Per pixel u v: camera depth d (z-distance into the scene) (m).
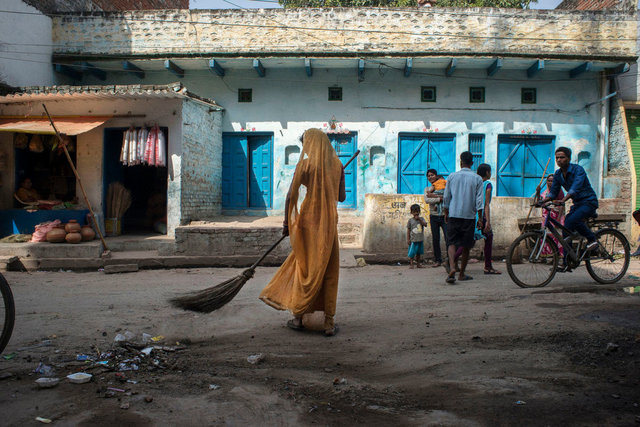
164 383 2.97
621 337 3.73
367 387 2.93
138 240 9.66
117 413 2.50
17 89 10.33
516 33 12.19
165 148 10.33
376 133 12.59
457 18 12.20
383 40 12.22
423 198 9.01
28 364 3.30
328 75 12.62
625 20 12.14
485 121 12.59
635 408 2.54
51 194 11.10
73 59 12.38
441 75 12.59
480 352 3.50
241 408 2.60
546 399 2.66
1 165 10.45
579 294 5.49
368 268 8.30
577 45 12.19
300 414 2.53
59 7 12.77
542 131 12.60
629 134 12.76
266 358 3.50
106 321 4.61
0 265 8.69
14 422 2.39
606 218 8.05
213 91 12.77
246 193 12.90
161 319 4.71
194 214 10.91
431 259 8.96
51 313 5.01
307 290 4.00
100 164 10.45
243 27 12.33
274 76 12.69
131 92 9.62
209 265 8.84
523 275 6.20
